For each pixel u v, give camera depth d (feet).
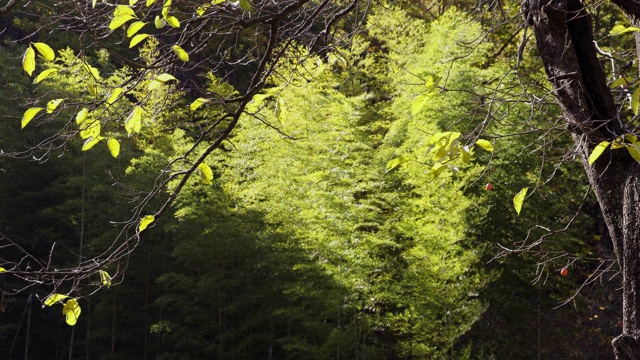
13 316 64.08
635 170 8.64
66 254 63.93
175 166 51.52
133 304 61.67
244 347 52.49
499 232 46.11
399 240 48.65
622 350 8.31
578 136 9.12
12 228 63.41
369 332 45.11
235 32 9.85
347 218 45.27
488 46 41.45
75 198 61.31
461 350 41.75
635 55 11.39
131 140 58.29
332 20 10.88
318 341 49.55
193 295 54.49
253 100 8.39
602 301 48.01
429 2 43.88
